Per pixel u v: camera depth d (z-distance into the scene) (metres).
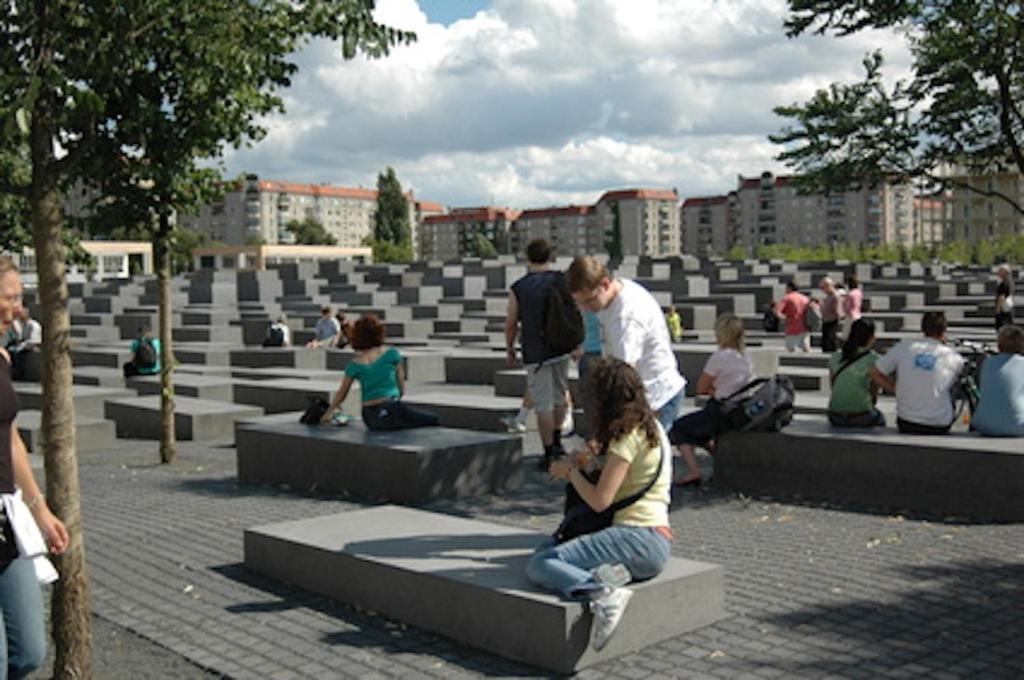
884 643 5.08
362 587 5.83
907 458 8.14
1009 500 7.66
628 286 6.94
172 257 12.24
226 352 23.31
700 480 9.35
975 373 10.25
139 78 8.59
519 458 9.47
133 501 9.69
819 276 46.62
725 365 9.03
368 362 10.06
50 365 4.57
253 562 6.76
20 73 4.45
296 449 9.91
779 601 5.78
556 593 4.94
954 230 150.25
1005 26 10.16
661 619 5.12
